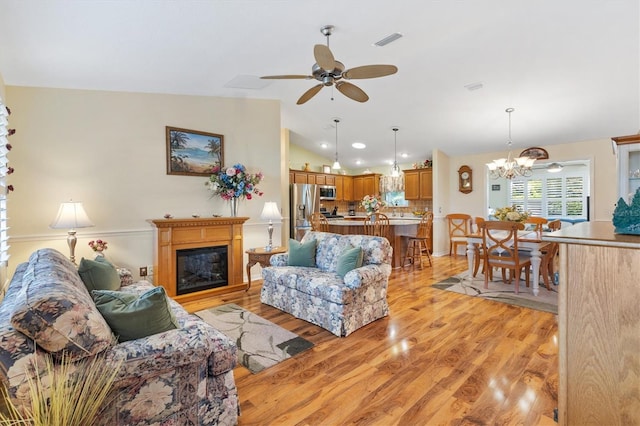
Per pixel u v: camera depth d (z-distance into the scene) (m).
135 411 1.40
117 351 1.39
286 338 2.86
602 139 5.54
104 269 2.59
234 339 2.84
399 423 1.77
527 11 2.72
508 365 2.38
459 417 1.81
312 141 7.30
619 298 1.09
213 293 4.16
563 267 1.19
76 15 2.22
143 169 4.02
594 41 3.15
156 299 1.60
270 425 1.76
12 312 1.18
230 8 2.35
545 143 6.03
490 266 4.66
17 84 3.27
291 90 4.60
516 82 4.02
